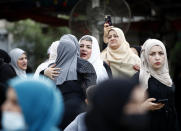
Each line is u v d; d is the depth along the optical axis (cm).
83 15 778
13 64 736
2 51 632
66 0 1207
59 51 565
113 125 228
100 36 765
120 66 641
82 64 559
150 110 529
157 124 533
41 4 1249
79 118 443
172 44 1324
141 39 925
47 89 246
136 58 646
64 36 583
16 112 251
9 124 250
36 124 245
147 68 559
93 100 234
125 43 652
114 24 759
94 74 560
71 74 551
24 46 1577
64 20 1345
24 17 1285
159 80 551
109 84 230
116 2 760
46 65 640
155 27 1078
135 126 227
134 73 632
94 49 627
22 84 245
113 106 226
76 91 545
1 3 1275
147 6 1077
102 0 768
